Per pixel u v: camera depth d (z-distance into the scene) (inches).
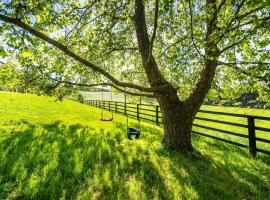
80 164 191.0
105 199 140.8
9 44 160.1
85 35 277.1
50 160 197.0
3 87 214.7
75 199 140.1
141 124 497.4
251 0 129.0
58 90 235.3
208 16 173.6
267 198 158.7
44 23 191.8
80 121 492.1
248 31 151.3
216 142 352.2
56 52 252.5
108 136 319.0
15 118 449.4
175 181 171.0
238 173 204.5
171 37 297.0
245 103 291.9
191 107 256.5
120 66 364.2
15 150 220.4
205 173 194.9
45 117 524.1
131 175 179.3
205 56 185.0
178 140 254.5
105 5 231.8
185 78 326.6
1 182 155.6
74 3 236.1
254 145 276.7
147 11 315.9
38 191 144.6
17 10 164.7
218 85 330.0
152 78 256.5
